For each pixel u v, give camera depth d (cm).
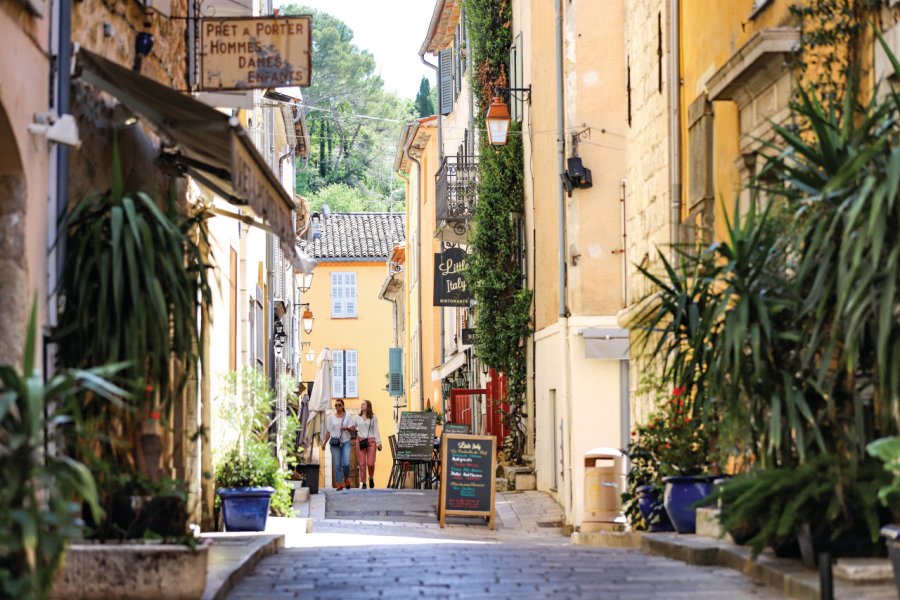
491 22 2895
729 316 881
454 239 3197
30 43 797
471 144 3303
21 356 777
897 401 770
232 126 909
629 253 1928
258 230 2392
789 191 857
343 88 8762
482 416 3216
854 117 1028
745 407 886
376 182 8712
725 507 873
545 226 2464
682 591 866
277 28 1166
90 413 858
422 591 879
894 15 988
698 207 1512
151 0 1141
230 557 1026
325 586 917
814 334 822
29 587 547
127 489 859
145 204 882
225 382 1598
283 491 1759
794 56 1127
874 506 803
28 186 791
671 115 1627
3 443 562
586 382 2211
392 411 6106
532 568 1034
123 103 963
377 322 6147
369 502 2334
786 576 830
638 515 1467
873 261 741
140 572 762
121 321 859
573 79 2258
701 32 1510
